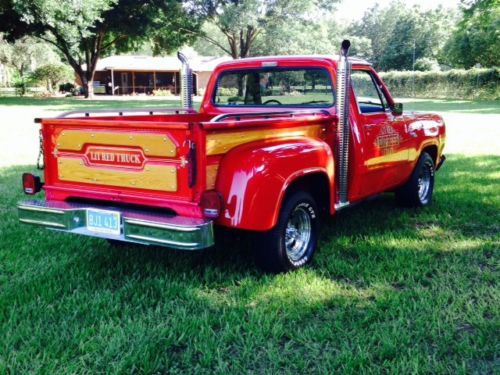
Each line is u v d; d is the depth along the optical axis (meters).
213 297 3.96
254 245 4.27
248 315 3.65
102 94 56.59
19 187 7.61
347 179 5.05
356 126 5.08
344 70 4.74
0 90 56.19
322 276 4.34
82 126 4.10
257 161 3.85
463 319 3.56
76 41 39.00
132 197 3.94
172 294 3.95
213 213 3.63
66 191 4.29
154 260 4.74
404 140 5.95
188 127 3.59
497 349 3.15
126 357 3.04
